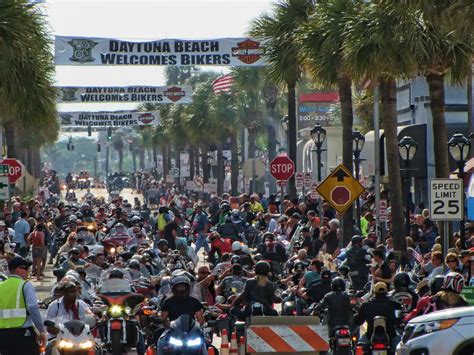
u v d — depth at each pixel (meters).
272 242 67.44
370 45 65.38
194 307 37.69
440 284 39.59
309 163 164.75
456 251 54.88
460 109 122.00
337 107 182.88
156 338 39.28
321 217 87.81
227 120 186.62
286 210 95.94
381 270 50.78
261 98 180.50
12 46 58.84
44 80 64.56
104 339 40.28
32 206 110.50
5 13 57.97
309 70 82.88
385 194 109.88
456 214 51.19
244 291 41.16
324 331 36.66
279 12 94.75
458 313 35.66
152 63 104.81
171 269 54.88
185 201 164.75
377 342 36.94
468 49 65.06
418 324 36.12
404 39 63.66
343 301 40.16
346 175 57.00
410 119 131.38
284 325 36.94
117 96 142.38
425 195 122.25
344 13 77.12
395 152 72.19
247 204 105.88
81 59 103.94
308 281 48.62
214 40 104.50
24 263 33.97
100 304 43.03
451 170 106.56
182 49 104.62
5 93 63.16
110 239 82.88
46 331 35.75
